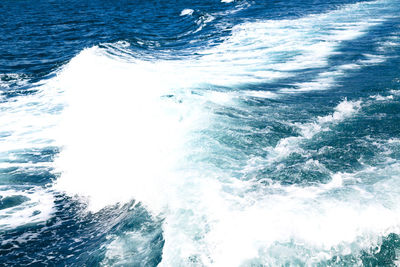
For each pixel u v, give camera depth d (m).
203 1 41.28
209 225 5.00
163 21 29.19
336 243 4.53
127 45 19.00
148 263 4.62
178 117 9.04
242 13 28.31
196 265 4.35
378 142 7.26
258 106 9.66
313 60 14.32
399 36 17.02
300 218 4.92
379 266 4.25
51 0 57.66
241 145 7.44
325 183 5.91
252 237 4.65
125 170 7.34
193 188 6.01
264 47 17.25
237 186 5.97
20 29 27.27
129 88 11.77
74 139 9.35
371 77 11.49
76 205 6.77
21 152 8.80
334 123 8.34
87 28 26.84
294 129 8.14
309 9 28.00
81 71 14.59
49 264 5.22
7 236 5.95
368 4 28.53
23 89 13.64
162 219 5.46
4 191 7.23
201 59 15.88
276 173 6.34
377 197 5.34
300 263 4.28
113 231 5.55
